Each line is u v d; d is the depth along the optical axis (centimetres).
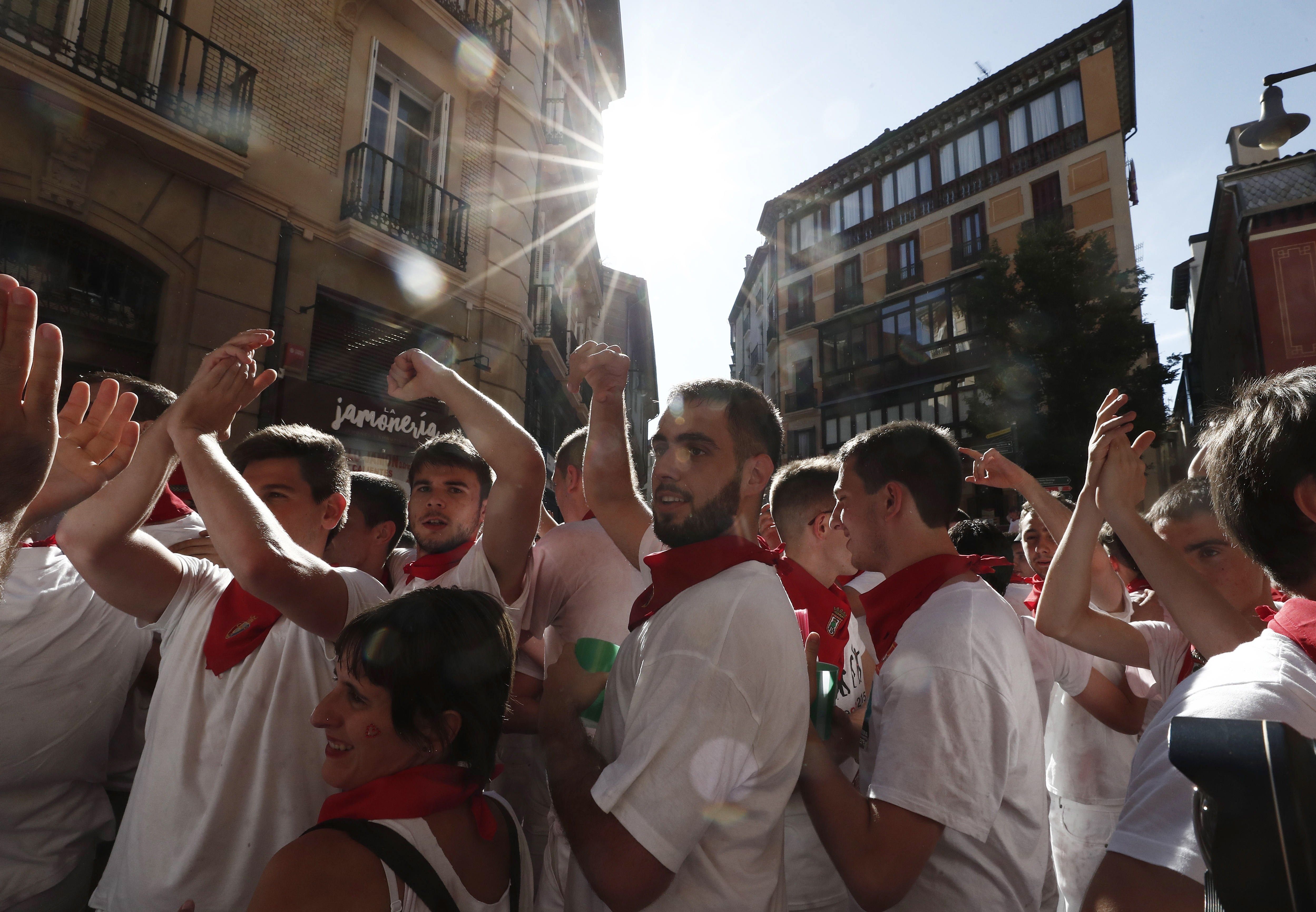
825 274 2627
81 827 165
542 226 1273
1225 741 44
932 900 124
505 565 167
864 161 2509
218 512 130
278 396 793
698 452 123
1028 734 129
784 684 106
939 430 157
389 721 105
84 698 160
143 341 712
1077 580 155
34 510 125
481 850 108
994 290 1630
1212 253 1798
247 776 135
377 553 254
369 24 926
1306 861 39
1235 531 84
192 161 723
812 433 2566
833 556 216
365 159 914
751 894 102
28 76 605
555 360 1326
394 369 173
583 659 126
